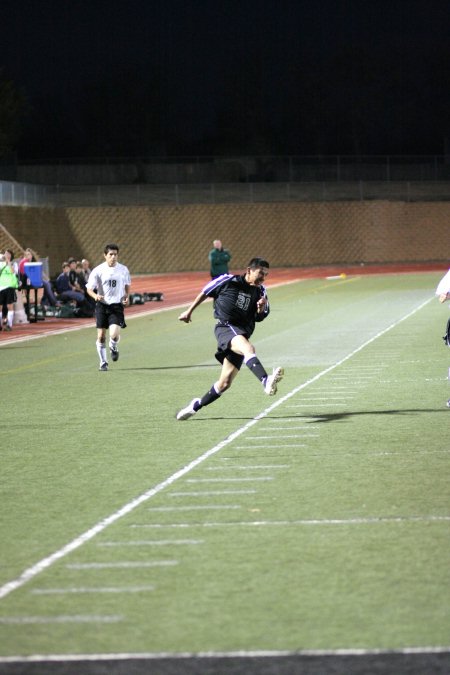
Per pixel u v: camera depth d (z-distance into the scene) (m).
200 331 36.50
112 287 25.19
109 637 7.50
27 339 35.50
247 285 16.36
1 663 7.07
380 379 21.64
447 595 8.16
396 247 95.25
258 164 100.12
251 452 14.34
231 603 8.14
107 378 23.73
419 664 6.80
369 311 42.12
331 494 11.67
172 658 7.05
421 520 10.42
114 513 11.12
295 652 7.08
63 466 13.81
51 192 85.44
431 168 99.81
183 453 14.44
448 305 44.06
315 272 84.75
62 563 9.35
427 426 15.88
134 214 88.38
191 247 90.62
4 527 10.69
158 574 8.95
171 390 21.25
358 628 7.50
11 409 19.36
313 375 22.75
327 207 94.62
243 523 10.54
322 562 9.12
